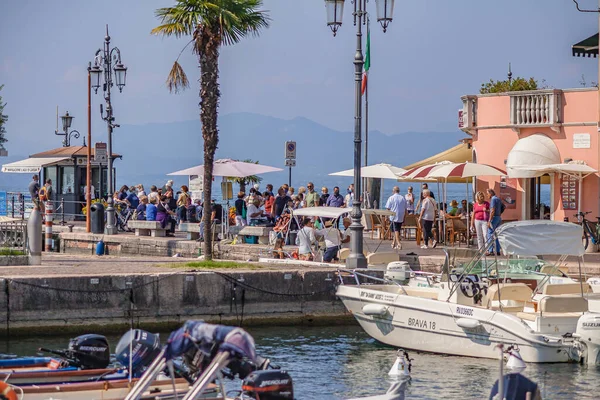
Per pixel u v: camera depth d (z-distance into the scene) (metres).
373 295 36.50
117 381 23.34
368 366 32.28
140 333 23.52
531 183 59.75
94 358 25.48
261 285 41.16
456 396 27.70
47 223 63.22
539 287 34.94
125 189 75.50
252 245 55.31
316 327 41.12
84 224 73.81
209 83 45.53
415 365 32.44
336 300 42.19
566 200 57.31
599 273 44.25
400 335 35.53
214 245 56.03
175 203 71.12
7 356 33.19
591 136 56.69
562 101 57.62
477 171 56.03
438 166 57.56
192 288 39.97
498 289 32.62
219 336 18.14
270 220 62.06
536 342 31.48
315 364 32.59
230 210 65.19
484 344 32.94
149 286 39.19
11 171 80.50
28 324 37.47
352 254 42.44
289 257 49.50
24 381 24.19
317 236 47.97
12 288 37.25
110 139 66.44
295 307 41.69
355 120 42.28
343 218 48.94
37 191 78.62
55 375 24.48
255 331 39.84
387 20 41.38
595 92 56.59
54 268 42.94
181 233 68.75
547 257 48.94
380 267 43.53
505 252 32.66
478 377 30.36
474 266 35.62
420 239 58.69
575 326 32.19
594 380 29.34
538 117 58.44
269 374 21.28
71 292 38.03
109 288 38.59
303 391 28.39
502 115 60.31
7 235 50.09
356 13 41.69
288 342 37.06
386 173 59.50
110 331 38.59
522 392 20.84
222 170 59.03
